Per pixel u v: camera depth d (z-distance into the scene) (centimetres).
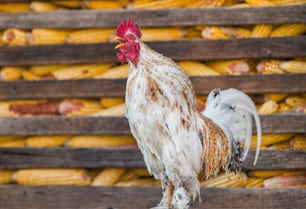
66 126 935
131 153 922
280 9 914
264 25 923
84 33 946
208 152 770
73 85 940
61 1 974
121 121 925
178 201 755
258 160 902
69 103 944
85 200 928
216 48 919
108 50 938
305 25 926
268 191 900
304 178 910
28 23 952
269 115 902
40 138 948
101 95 935
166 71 748
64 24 948
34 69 962
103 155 927
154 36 934
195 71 925
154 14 930
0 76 960
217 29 925
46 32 948
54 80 944
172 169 748
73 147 934
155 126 743
